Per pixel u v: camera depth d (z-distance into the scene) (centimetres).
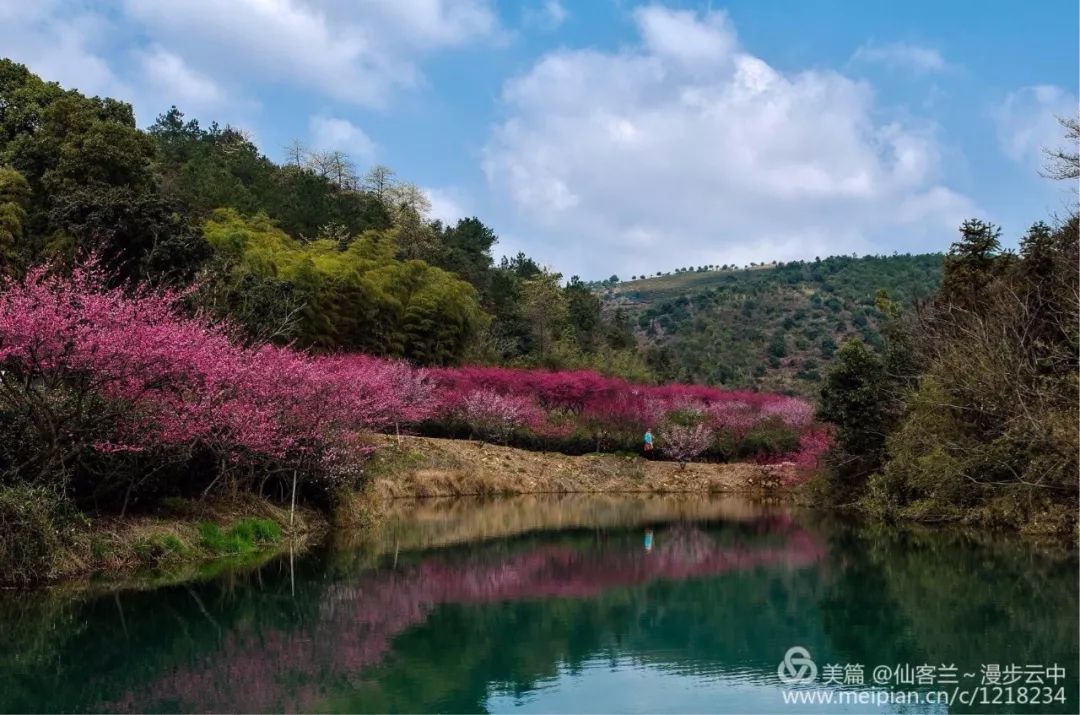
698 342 8450
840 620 1107
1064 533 1752
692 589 1338
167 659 912
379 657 930
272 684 827
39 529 1188
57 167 2673
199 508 1578
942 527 2019
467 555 1669
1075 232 2159
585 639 1016
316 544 1739
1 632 998
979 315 2272
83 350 1208
